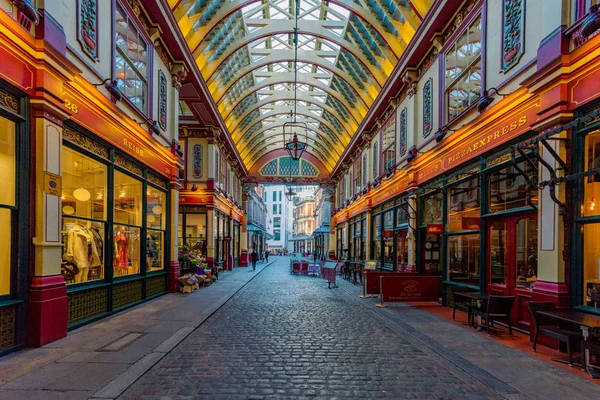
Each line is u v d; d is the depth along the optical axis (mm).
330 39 14797
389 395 4070
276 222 87000
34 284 5598
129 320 7660
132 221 9656
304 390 4191
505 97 7012
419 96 11930
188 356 5426
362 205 19859
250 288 14570
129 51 9016
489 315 6629
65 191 6738
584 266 5461
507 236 7445
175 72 12297
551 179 5480
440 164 10258
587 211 5488
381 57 14328
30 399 3740
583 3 5328
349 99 19469
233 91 18922
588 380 4422
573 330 5371
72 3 6527
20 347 5391
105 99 7465
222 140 21094
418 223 11914
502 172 7660
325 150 30234
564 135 5625
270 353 5617
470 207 8945
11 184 5461
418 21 11281
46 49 5586
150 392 4082
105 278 8102
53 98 5797
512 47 7004
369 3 12328
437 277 10133
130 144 9039
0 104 5152
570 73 5512
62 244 6629
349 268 18625
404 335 6785
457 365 5008
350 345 6105
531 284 6691
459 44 9234
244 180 31969
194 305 9680
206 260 18391
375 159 17734
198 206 19078
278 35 15883
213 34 13172
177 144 12461
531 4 6512
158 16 9977
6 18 4965
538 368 4832
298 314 8875
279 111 24031
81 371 4555
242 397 3973
